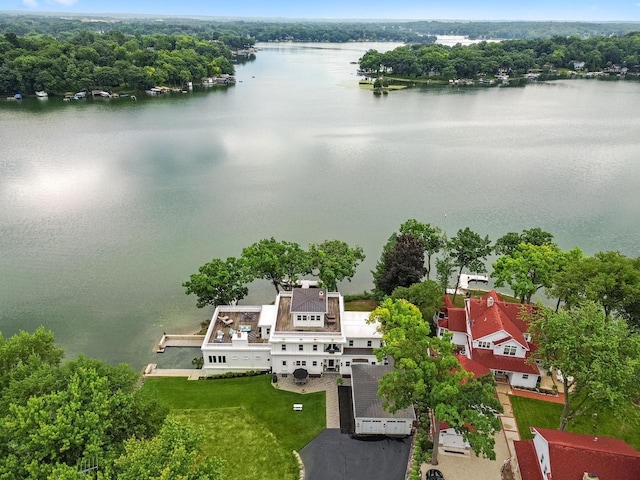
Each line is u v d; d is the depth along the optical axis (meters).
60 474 41.53
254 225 136.62
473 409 56.34
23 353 61.78
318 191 162.75
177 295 105.00
